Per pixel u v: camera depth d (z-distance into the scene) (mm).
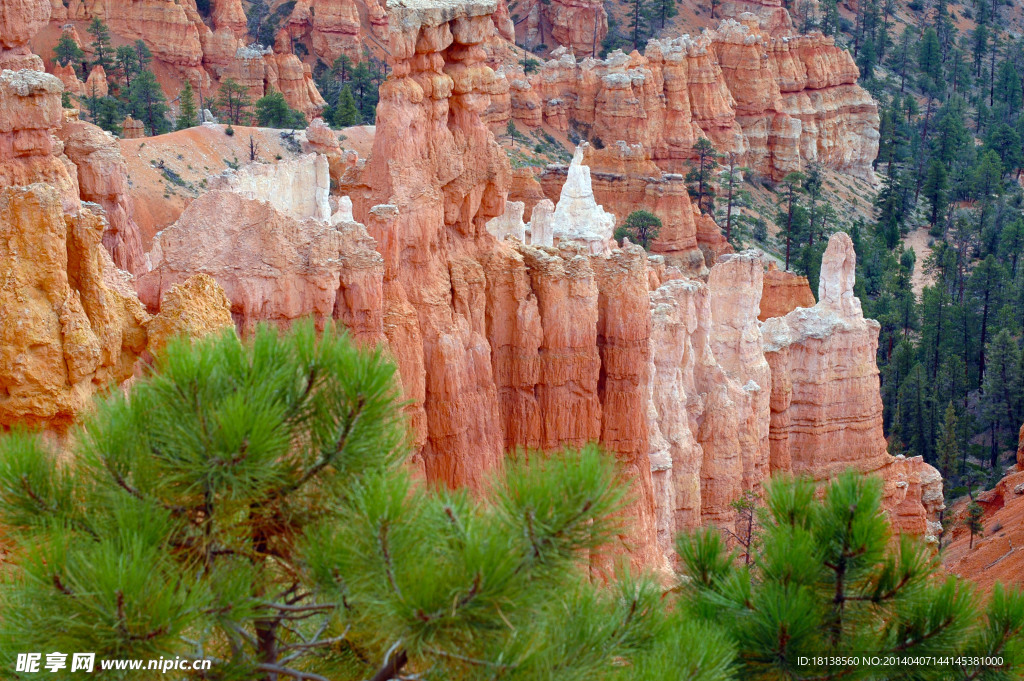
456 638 18922
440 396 49500
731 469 72938
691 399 71938
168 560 19438
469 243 53375
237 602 19375
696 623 24000
